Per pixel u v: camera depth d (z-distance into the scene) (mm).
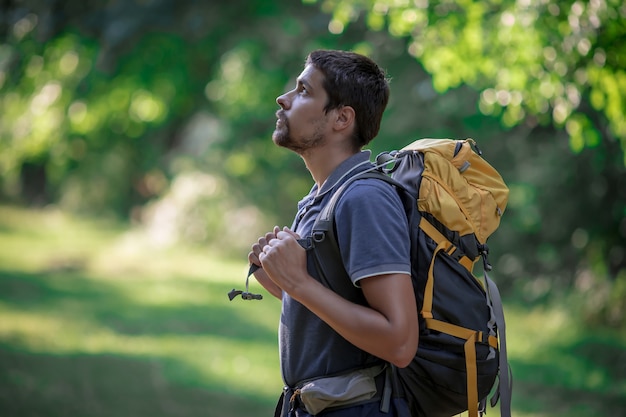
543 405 15805
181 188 41062
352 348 4953
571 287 26406
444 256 4973
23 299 25953
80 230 46656
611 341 21766
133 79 33031
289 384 5152
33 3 23094
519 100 14289
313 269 4969
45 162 50375
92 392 15180
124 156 49500
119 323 22891
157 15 26875
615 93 12992
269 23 30281
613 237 24797
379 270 4691
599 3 12086
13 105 28594
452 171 5105
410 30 14492
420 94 25359
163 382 16375
